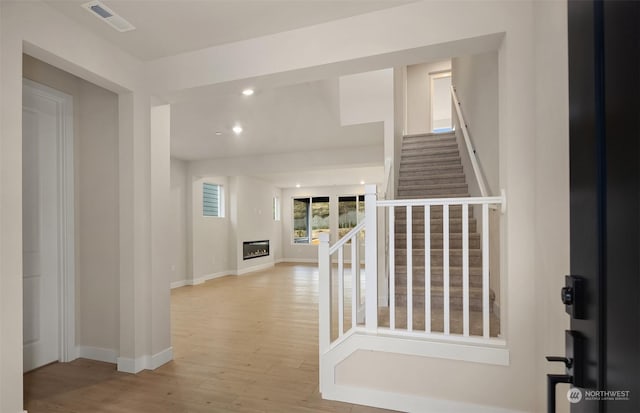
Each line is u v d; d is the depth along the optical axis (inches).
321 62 93.2
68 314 117.6
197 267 291.6
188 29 95.0
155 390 97.1
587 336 25.1
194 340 140.2
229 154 261.4
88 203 120.3
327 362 91.7
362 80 160.6
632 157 20.0
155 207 114.4
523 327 76.9
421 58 91.0
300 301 214.2
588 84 24.6
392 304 89.4
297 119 175.8
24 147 108.3
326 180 390.9
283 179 386.0
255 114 168.7
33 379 103.7
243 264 351.6
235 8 85.6
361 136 206.1
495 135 121.5
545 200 69.8
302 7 85.8
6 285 75.0
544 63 70.2
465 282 82.9
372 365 88.2
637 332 19.7
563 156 60.8
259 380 103.3
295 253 455.2
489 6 79.9
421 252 146.4
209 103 153.6
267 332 150.3
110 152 117.7
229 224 343.3
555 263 64.7
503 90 81.4
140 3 83.1
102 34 97.0
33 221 110.7
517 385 77.3
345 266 396.8
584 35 25.1
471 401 80.6
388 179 147.2
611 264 22.3
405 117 270.1
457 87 231.3
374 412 85.1
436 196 186.1
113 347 116.5
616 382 21.7
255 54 100.0
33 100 110.7
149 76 113.0
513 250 77.6
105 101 118.6
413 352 84.1
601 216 23.5
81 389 97.7
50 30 84.9
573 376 26.5
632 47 19.9
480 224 148.2
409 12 85.8
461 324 104.2
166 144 120.0
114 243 116.8
